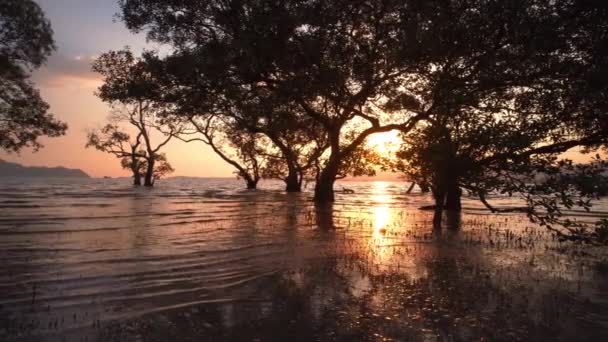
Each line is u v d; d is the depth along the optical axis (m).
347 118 26.00
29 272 8.92
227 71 16.81
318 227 17.30
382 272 9.34
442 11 11.69
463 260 10.88
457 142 11.66
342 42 14.90
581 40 11.05
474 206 32.88
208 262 10.19
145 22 19.23
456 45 11.33
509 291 8.02
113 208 25.52
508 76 11.39
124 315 6.42
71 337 5.55
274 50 14.66
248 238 14.04
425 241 13.98
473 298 7.53
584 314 6.81
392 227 17.77
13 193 44.47
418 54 11.86
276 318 6.41
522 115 11.84
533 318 6.59
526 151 11.20
